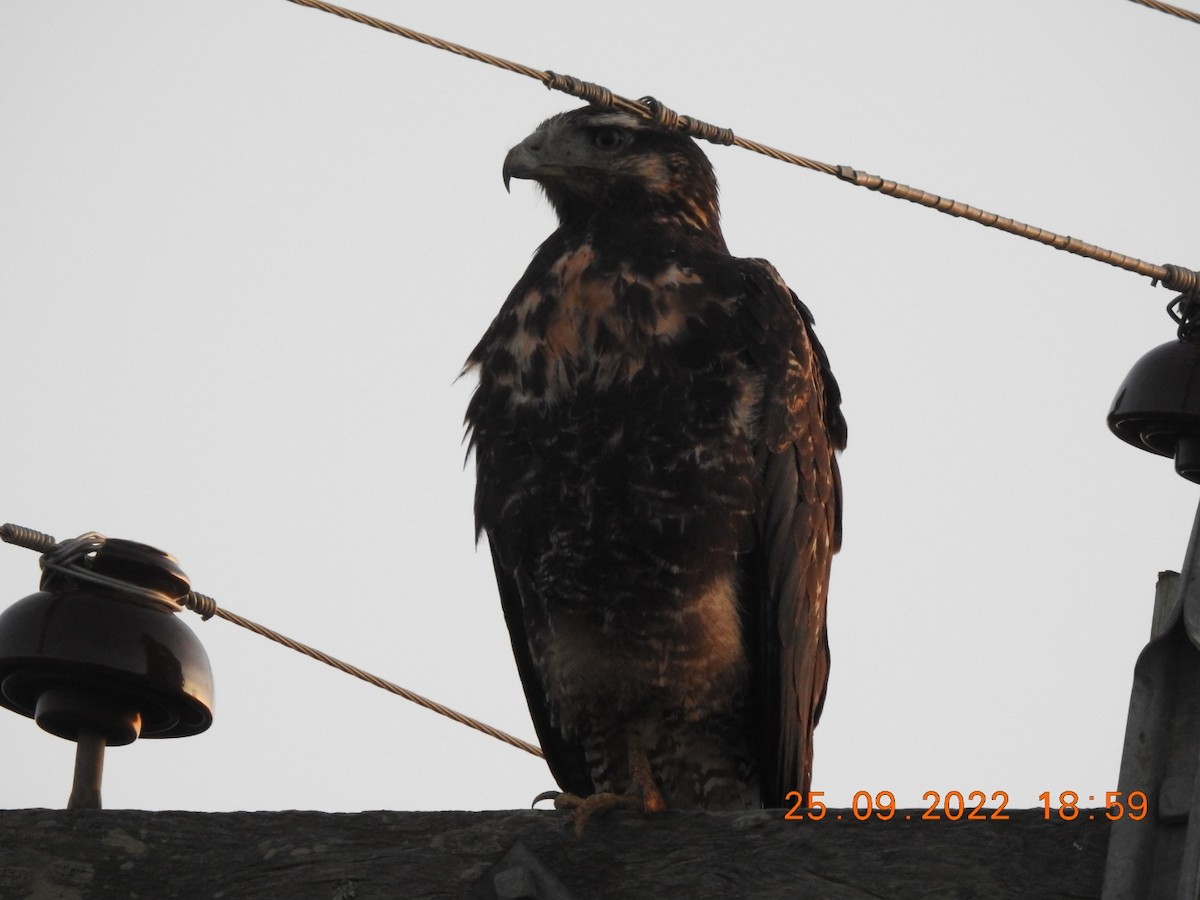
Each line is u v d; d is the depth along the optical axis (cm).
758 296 1197
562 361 1182
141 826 823
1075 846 741
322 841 809
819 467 1220
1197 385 1016
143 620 965
